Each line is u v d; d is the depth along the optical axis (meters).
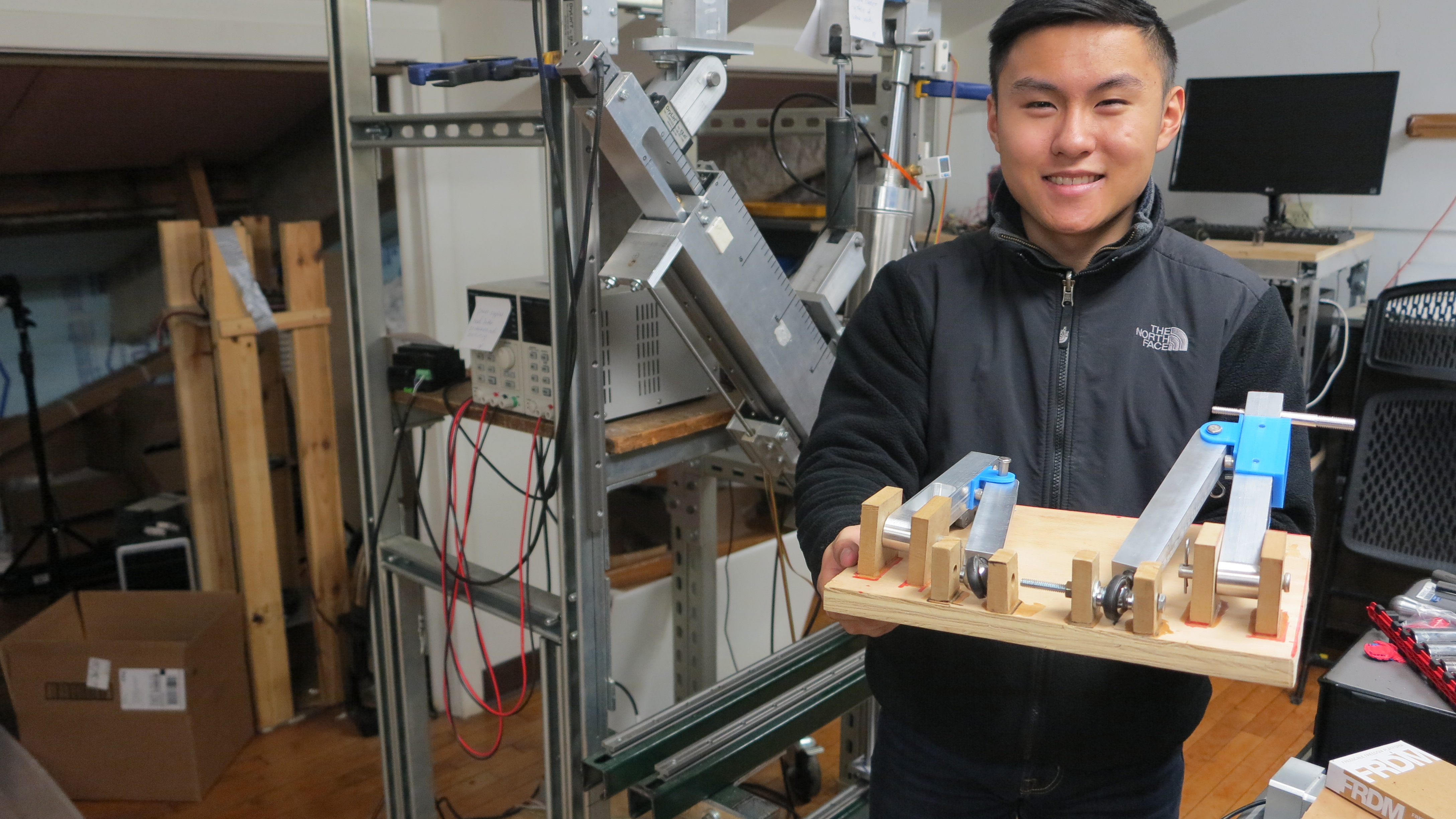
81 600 2.48
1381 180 2.78
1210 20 3.08
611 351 1.62
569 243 1.43
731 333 1.56
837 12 1.67
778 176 2.74
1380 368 2.55
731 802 1.86
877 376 1.12
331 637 2.67
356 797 2.33
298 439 2.56
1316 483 2.87
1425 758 1.01
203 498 2.57
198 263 2.47
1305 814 0.98
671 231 1.41
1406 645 1.48
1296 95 2.87
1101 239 1.06
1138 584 0.73
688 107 1.44
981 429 1.09
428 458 2.48
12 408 3.47
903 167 1.85
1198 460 0.91
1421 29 2.78
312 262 2.52
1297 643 0.72
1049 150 0.98
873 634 0.95
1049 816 1.17
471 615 2.62
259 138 3.28
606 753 1.57
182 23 2.03
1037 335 1.07
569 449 1.50
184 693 2.25
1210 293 1.04
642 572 2.61
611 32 1.35
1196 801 2.25
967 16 3.15
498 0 2.24
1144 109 0.97
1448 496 2.50
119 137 2.94
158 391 3.67
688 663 2.32
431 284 2.44
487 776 2.40
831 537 0.99
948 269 1.12
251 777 2.41
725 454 2.11
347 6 1.65
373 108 1.71
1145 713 1.09
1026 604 0.80
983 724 1.11
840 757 2.39
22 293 3.39
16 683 2.25
